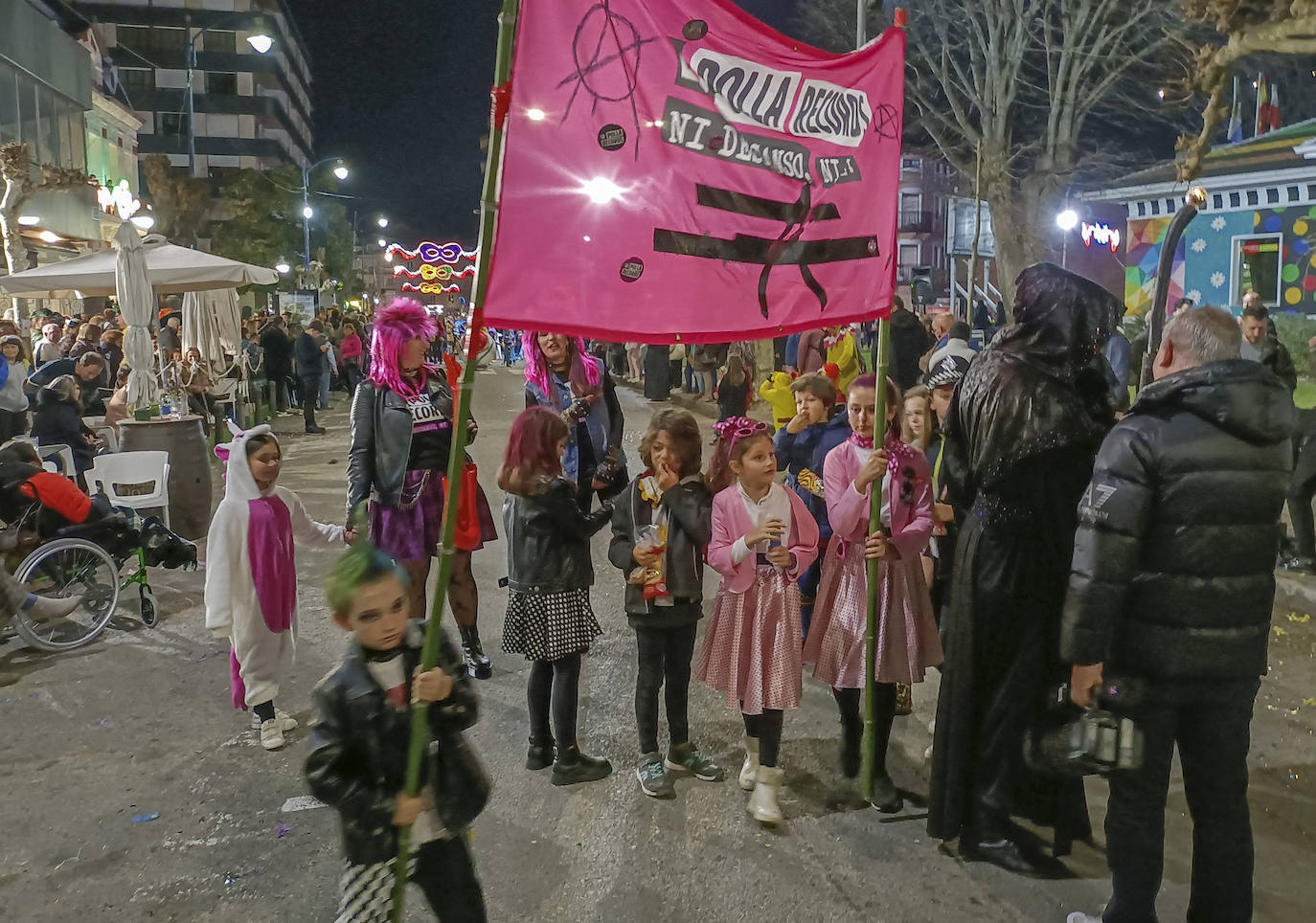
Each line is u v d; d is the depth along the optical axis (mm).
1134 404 2902
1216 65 7309
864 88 3545
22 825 4066
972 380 3588
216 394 14242
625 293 3088
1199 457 2752
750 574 3924
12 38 26281
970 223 29969
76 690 5539
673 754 4406
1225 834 2924
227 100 85438
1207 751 2920
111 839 3951
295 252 60438
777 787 3973
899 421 4074
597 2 2945
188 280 12289
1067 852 3691
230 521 4625
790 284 3438
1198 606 2795
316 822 4074
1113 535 2816
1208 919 2969
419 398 5211
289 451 14672
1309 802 4020
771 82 3289
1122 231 18969
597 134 2977
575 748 4336
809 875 3590
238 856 3816
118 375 12164
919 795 4188
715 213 3240
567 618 4219
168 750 4766
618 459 5445
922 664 4055
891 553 3947
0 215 16516
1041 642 3482
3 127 25609
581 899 3467
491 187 2773
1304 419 6754
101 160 35562
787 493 4008
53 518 6293
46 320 17469
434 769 2637
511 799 4195
